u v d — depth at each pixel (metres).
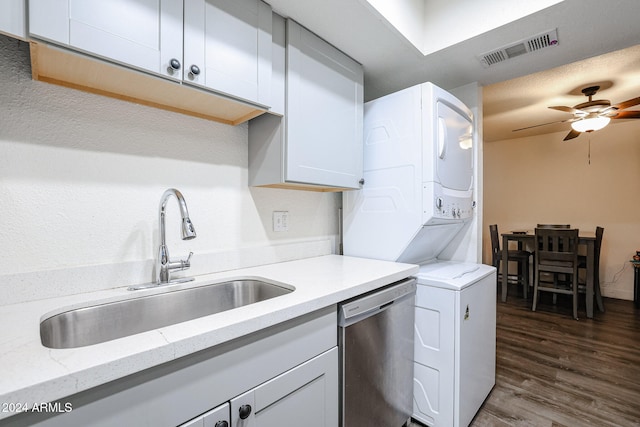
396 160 1.81
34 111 1.03
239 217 1.63
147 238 1.30
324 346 1.13
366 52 1.77
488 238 5.45
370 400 1.35
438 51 1.78
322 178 1.62
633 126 4.16
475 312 1.74
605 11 1.43
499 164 5.32
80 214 1.13
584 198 4.51
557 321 3.29
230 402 0.83
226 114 1.44
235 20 1.20
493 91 3.05
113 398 0.63
